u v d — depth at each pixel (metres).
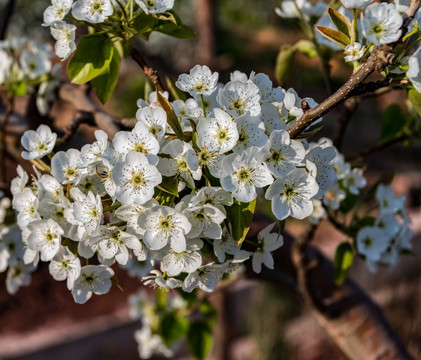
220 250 0.61
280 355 2.33
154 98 0.68
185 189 0.60
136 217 0.60
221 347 1.85
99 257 0.63
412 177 3.42
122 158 0.59
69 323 2.30
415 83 0.58
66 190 0.63
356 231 0.84
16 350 2.09
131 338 2.32
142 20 0.66
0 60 0.94
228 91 0.60
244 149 0.59
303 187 0.59
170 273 0.60
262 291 2.49
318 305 0.90
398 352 0.90
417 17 0.61
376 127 4.04
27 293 2.45
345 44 0.64
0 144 0.94
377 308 0.91
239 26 4.25
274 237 0.64
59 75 0.95
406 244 0.86
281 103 0.62
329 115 3.49
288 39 3.95
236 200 0.59
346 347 0.91
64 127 0.83
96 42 0.68
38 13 3.03
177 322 1.16
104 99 0.69
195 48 3.23
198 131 0.59
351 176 0.84
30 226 0.63
